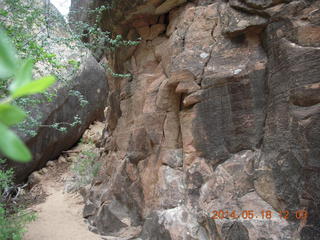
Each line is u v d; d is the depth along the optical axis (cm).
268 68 340
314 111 275
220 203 340
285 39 310
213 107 385
